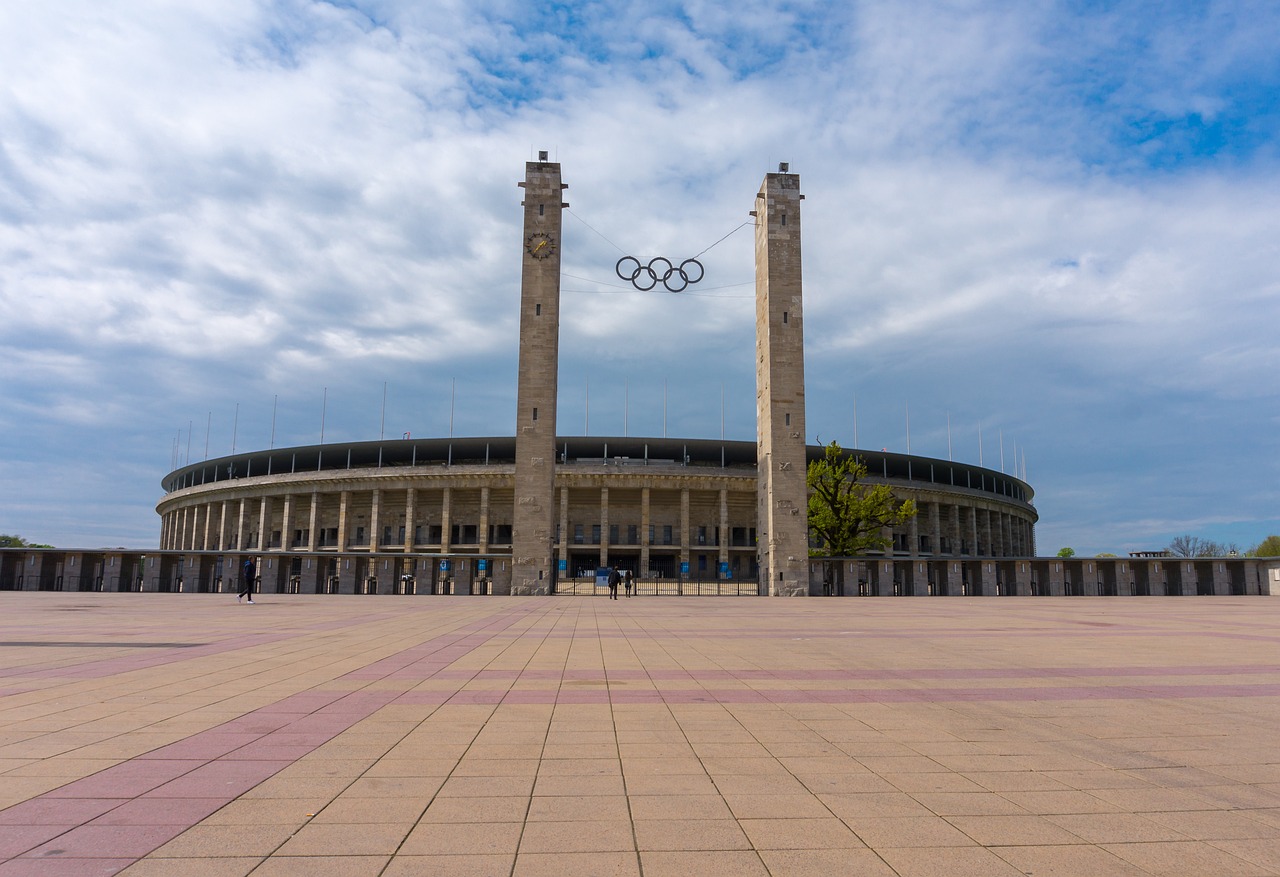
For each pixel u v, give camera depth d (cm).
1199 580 6281
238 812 699
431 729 1028
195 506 11694
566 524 9238
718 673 1542
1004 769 860
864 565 6097
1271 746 972
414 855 605
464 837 643
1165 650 1972
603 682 1423
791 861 599
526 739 979
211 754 895
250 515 10675
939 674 1545
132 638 2123
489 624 2719
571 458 10462
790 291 6069
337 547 10056
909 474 10806
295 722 1065
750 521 9762
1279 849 634
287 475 10094
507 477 9288
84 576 5303
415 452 10275
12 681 1388
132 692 1284
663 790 774
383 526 9844
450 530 9619
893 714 1148
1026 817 706
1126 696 1310
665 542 9644
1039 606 4200
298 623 2669
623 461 9762
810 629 2580
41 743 941
